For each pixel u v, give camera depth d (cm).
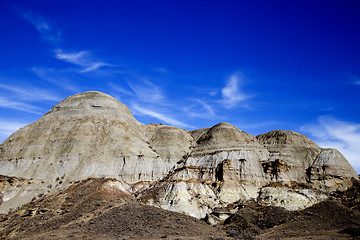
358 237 5372
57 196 8438
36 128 11669
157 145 12275
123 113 13162
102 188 8556
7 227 7075
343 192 8950
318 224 6469
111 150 10856
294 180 9975
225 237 5791
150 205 7788
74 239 5591
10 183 9144
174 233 5916
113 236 5669
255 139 12644
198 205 8162
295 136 11950
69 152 10425
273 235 6159
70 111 12231
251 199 8925
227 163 9944
